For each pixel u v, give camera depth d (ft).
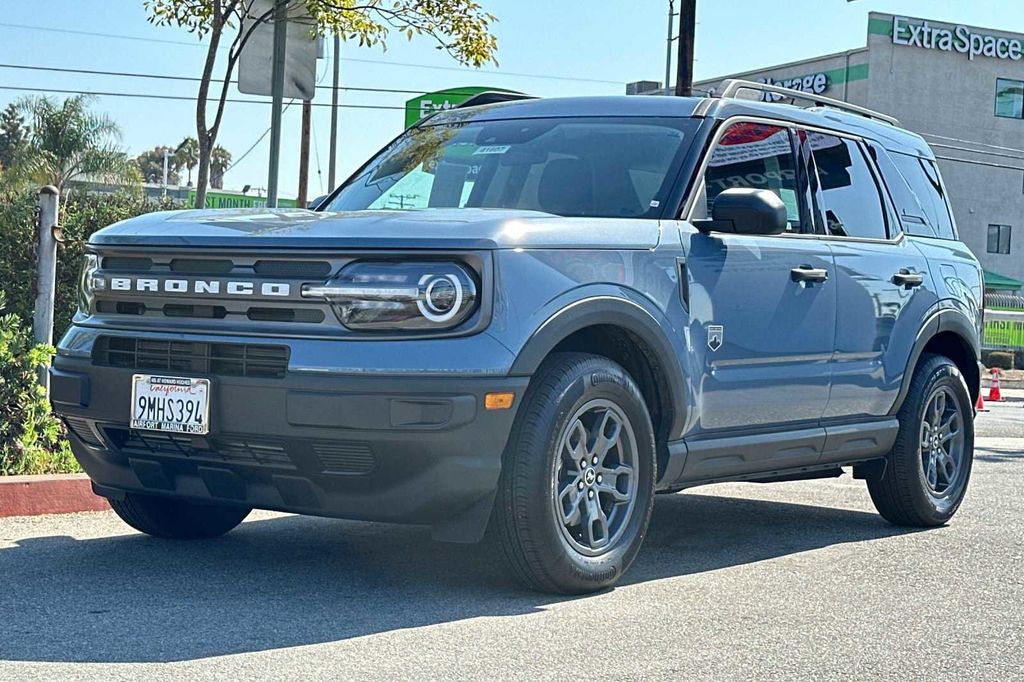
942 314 22.68
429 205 19.29
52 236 24.11
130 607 14.80
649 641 14.17
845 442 20.59
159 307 15.67
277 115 29.76
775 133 20.24
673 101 19.69
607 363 16.15
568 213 18.01
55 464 22.17
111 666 12.50
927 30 167.53
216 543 18.72
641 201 17.95
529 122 20.04
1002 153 173.68
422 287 14.53
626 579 17.44
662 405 17.16
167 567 16.96
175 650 13.10
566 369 15.60
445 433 14.39
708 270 17.65
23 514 20.17
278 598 15.47
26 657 12.71
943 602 16.72
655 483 16.98
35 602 14.90
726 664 13.41
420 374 14.37
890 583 17.84
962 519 23.79
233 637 13.66
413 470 14.52
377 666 12.78
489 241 14.85
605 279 16.05
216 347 15.10
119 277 15.93
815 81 171.12
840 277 20.16
